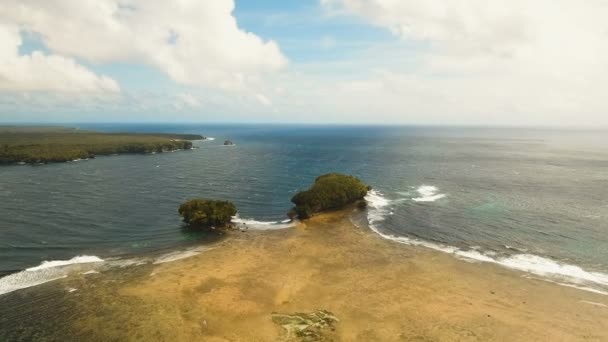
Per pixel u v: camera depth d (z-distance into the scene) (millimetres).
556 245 54562
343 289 41406
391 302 38531
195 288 41094
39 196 84125
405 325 34344
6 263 47375
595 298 39344
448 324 34469
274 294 40125
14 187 94625
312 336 32438
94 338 31922
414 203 79188
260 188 95938
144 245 54656
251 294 40031
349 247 54094
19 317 34969
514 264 48094
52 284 41812
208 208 62781
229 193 89688
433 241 56688
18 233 58688
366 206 76500
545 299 39156
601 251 52094
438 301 38750
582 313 36438
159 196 85812
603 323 34656
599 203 78938
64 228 61500
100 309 36406
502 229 61781
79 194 87000
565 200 81750
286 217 69875
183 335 32438
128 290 40469
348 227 63344
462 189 94062
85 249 52750
